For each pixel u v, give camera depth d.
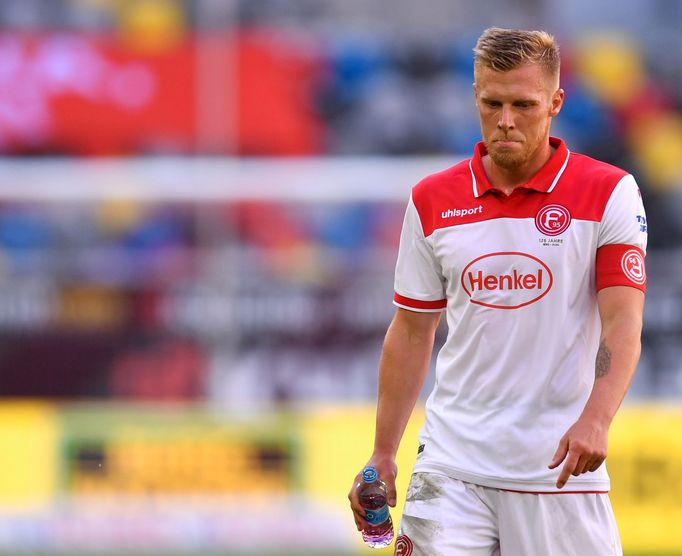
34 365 28.95
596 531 11.63
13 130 30.02
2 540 26.41
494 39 11.24
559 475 11.28
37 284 29.31
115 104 30.23
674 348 28.62
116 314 29.27
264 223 30.16
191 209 30.06
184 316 29.23
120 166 30.11
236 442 27.25
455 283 11.77
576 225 11.40
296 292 29.41
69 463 27.00
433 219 11.88
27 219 29.80
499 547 11.91
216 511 26.58
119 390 29.02
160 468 26.97
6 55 30.11
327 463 27.22
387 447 12.29
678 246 29.86
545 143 11.56
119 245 29.80
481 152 11.93
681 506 26.25
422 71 30.27
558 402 11.53
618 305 11.24
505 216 11.53
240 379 28.97
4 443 27.16
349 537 26.41
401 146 30.25
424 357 12.40
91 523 26.55
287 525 26.48
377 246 30.05
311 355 29.00
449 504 11.77
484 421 11.70
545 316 11.48
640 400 28.14
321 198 30.12
